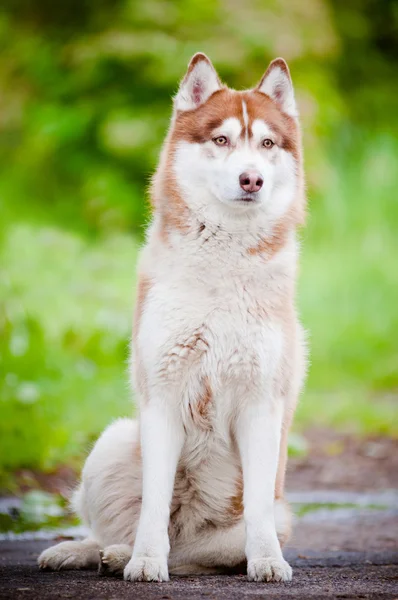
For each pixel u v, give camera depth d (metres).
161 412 6.96
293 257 7.43
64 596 5.68
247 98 7.67
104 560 6.78
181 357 6.95
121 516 7.37
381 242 29.44
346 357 22.95
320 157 28.58
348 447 14.91
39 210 27.48
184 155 7.46
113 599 5.58
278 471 7.41
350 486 12.34
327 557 8.27
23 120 29.52
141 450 7.00
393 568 7.43
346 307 26.06
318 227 29.88
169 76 27.56
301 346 7.71
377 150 31.97
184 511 7.38
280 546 7.30
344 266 28.28
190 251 7.14
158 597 5.66
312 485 12.41
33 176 28.42
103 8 29.84
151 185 7.82
